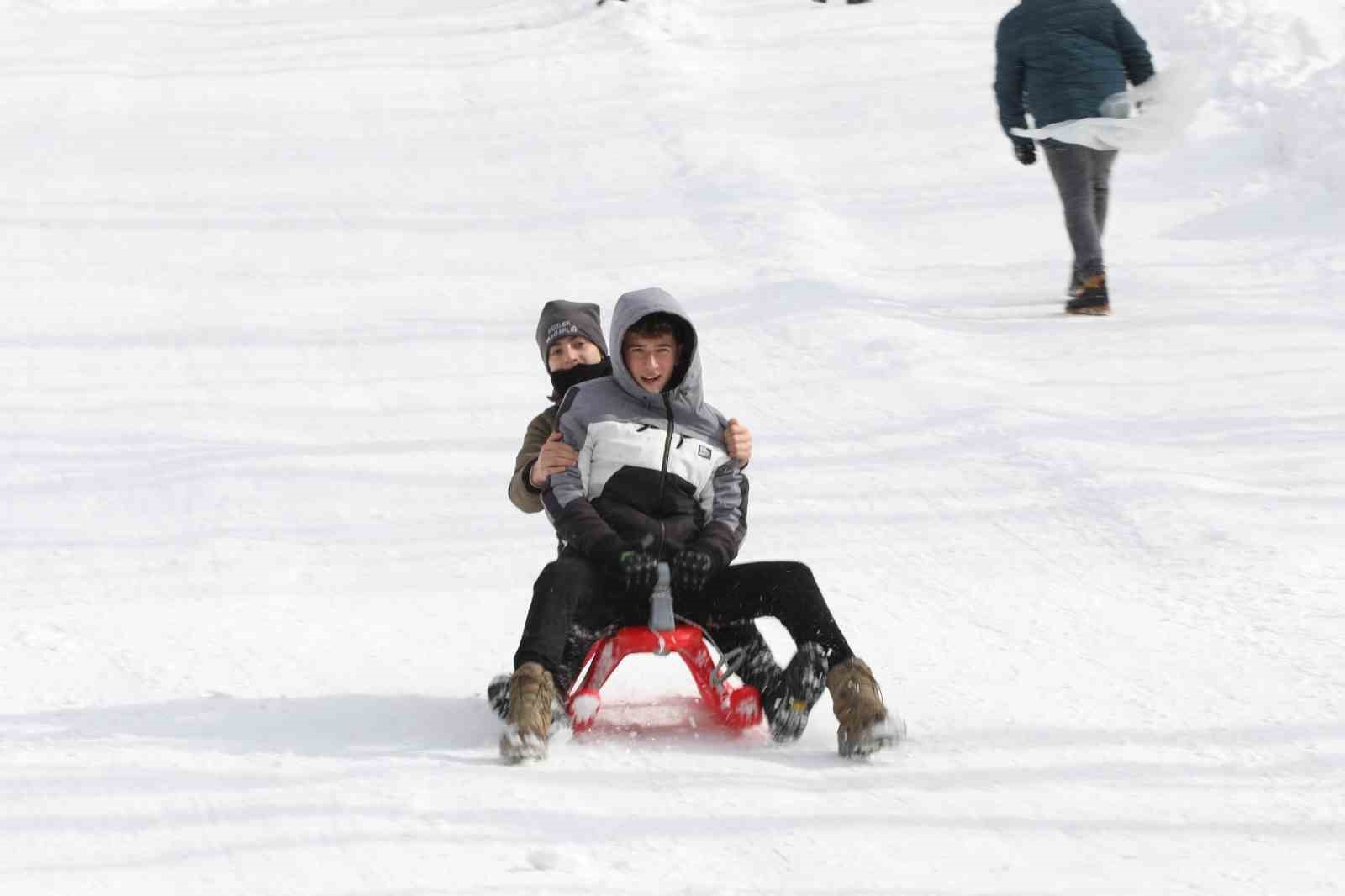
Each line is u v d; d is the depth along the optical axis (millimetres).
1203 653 15227
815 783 12273
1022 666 15117
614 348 13875
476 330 29516
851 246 34656
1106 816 11578
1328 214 34281
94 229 35781
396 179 40000
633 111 45531
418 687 14828
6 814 11523
